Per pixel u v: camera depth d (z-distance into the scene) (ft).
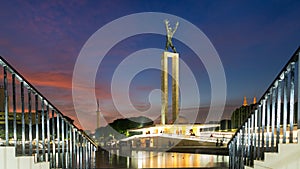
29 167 11.51
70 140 15.37
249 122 14.62
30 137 12.31
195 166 22.12
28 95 12.50
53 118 14.03
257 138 14.26
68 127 15.37
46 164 12.61
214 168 20.74
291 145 10.36
